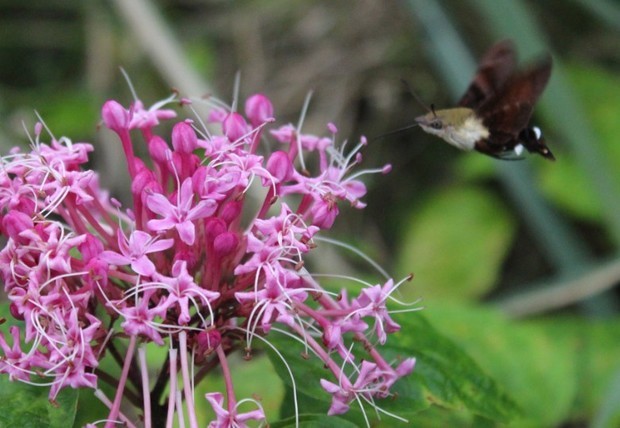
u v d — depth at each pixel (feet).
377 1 4.25
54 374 2.07
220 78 4.30
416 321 2.29
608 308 3.34
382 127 4.10
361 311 2.12
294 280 2.09
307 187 2.16
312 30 4.31
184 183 2.09
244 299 2.09
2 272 2.09
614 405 2.64
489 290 3.92
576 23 4.17
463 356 2.27
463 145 2.20
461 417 2.46
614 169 3.52
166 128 3.64
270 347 2.19
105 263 2.07
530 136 2.19
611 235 3.31
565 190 3.43
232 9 4.41
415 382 2.24
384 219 4.00
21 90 4.00
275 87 4.25
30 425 2.11
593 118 3.71
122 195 3.56
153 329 2.06
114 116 2.19
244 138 2.18
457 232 3.73
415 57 4.14
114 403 2.07
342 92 4.16
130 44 3.92
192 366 2.08
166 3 4.37
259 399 2.11
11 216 2.08
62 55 4.14
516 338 2.68
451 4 3.84
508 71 2.21
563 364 2.66
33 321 2.05
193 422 2.04
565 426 2.90
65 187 2.12
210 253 2.11
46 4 4.08
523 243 3.98
